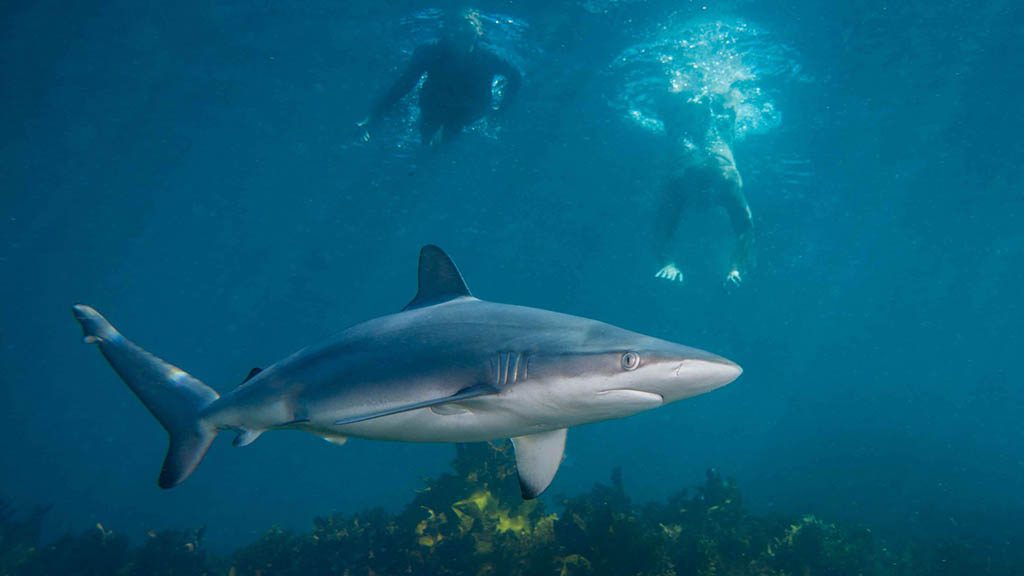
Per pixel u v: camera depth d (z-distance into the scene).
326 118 24.09
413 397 3.01
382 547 8.09
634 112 21.42
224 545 26.66
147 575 10.00
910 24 16.02
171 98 23.19
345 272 59.19
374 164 29.19
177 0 17.33
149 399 4.20
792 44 16.83
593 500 10.67
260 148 27.70
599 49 17.70
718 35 16.52
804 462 33.91
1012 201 29.92
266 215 39.09
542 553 6.82
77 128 26.02
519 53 18.11
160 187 33.47
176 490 43.09
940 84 19.02
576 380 2.64
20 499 39.28
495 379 2.84
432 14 16.64
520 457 3.54
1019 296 56.09
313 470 50.91
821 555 8.91
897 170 26.86
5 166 30.30
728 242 38.19
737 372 2.50
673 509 10.33
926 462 31.34
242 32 18.77
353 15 17.34
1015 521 20.67
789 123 21.67
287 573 8.61
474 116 16.41
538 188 31.83
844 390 52.59
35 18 18.22
